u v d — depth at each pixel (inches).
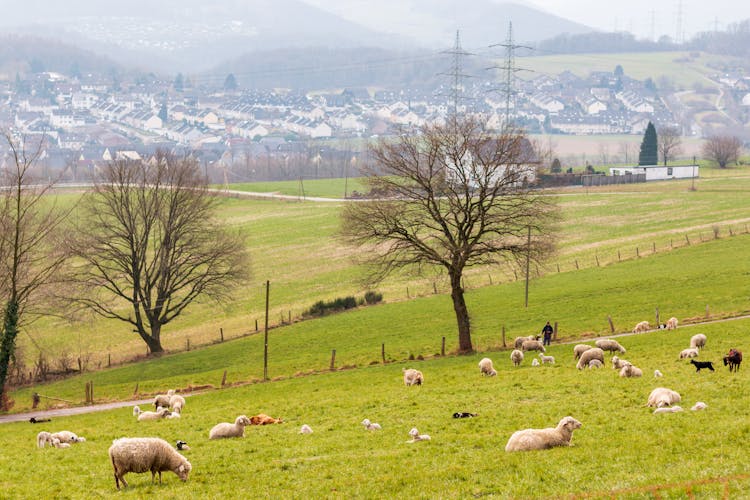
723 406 1336.1
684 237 4650.6
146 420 1775.3
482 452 1183.6
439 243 2952.8
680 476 949.8
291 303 3981.3
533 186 2883.9
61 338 3722.9
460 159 2721.5
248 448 1334.9
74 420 2028.8
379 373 2379.4
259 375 2682.1
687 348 2171.5
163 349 3427.7
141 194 3710.6
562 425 1154.7
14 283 2559.1
